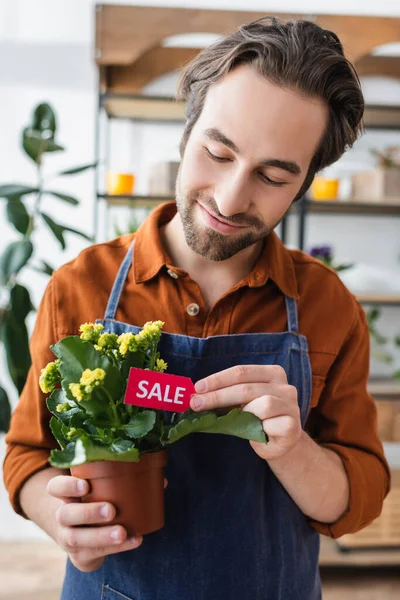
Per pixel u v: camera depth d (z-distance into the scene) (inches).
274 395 31.5
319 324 41.9
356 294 107.0
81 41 111.7
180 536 37.8
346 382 43.1
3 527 117.8
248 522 38.4
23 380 86.6
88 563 31.8
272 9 110.0
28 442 40.0
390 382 112.1
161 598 37.7
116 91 107.7
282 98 32.7
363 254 117.6
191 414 31.1
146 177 104.1
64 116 112.8
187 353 38.1
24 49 111.3
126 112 108.4
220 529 38.0
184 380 30.7
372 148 115.3
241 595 38.0
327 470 38.1
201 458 38.3
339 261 116.3
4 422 90.1
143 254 40.7
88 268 41.4
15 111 112.3
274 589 39.1
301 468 36.5
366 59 112.5
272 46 32.7
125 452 27.0
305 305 42.1
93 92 112.7
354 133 39.4
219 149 33.7
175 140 113.3
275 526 39.8
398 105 101.1
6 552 113.7
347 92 35.8
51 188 113.4
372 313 108.9
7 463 40.4
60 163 113.2
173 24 96.4
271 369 33.2
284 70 32.6
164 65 108.1
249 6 110.0
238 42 34.5
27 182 113.1
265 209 35.6
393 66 112.9
